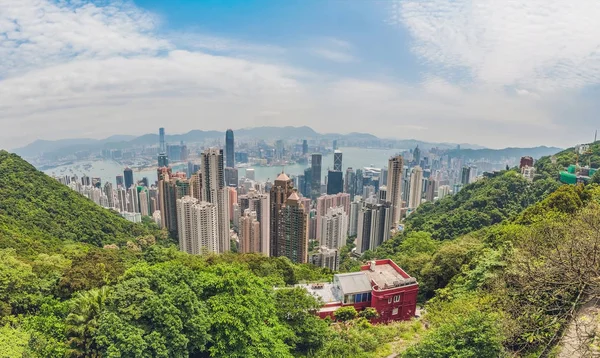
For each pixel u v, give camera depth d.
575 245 17.14
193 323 20.28
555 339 17.34
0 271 27.09
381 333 27.20
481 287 26.34
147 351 18.53
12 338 21.03
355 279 35.00
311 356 25.55
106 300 20.59
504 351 17.19
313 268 56.56
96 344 20.23
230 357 20.83
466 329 17.50
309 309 29.56
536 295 17.84
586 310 17.48
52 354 20.06
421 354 18.47
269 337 22.55
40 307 26.12
